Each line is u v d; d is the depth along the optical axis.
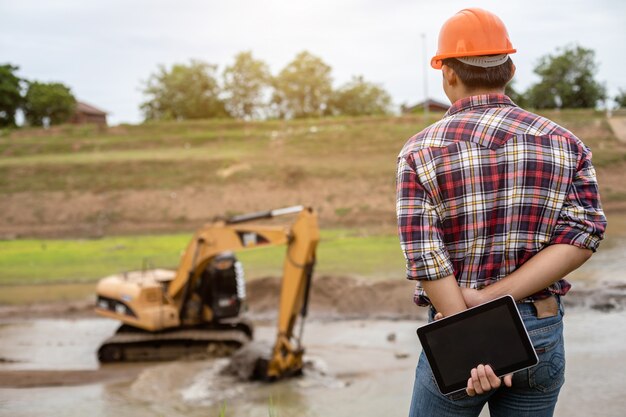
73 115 76.56
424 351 2.16
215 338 12.20
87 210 34.62
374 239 25.08
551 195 2.16
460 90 2.35
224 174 37.34
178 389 9.70
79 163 39.59
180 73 89.06
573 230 2.15
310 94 89.44
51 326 15.45
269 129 50.84
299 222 10.59
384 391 8.93
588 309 12.32
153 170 38.38
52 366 11.88
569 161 2.18
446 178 2.20
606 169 33.19
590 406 5.86
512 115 2.23
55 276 21.09
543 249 2.19
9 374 11.04
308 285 10.52
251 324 13.15
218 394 9.42
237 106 87.94
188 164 38.81
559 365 2.21
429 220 2.20
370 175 35.66
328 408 8.24
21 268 22.62
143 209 34.47
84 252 25.69
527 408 2.24
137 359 12.47
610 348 8.74
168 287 13.30
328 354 11.59
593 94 62.06
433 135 2.26
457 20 2.34
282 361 10.10
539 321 2.19
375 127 45.34
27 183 37.44
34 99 71.75
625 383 6.61
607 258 16.98
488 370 2.09
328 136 43.84
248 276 19.23
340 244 24.11
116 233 31.81
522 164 2.16
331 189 34.75
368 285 16.08
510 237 2.18
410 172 2.24
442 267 2.16
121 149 45.78
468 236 2.21
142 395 9.29
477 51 2.27
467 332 2.12
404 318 14.30
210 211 34.19
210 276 12.66
